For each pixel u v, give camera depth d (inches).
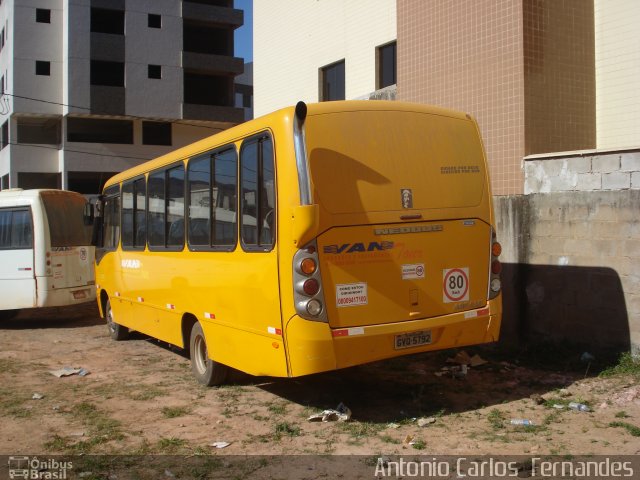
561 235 303.0
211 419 240.7
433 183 232.5
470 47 369.1
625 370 265.6
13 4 1476.4
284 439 213.3
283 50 624.1
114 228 410.3
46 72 1514.5
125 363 352.8
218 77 1724.9
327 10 565.0
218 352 265.4
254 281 230.1
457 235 236.1
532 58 341.1
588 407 230.5
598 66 359.6
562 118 350.0
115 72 1569.9
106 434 227.5
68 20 1483.8
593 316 289.3
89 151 1555.1
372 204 219.1
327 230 211.2
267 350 224.8
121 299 397.1
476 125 248.7
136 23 1557.6
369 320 216.7
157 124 1649.9
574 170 303.7
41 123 1604.3
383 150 223.9
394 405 245.8
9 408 264.4
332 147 214.8
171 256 312.5
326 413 231.5
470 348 328.8
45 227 498.0
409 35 414.3
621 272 277.9
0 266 498.0
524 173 327.6
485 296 242.2
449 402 246.4
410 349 224.1
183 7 1608.0
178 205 305.0
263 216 226.4
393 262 221.8
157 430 230.4
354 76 535.2
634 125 343.0
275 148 218.2
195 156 285.4
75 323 529.7
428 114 236.7
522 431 210.1
